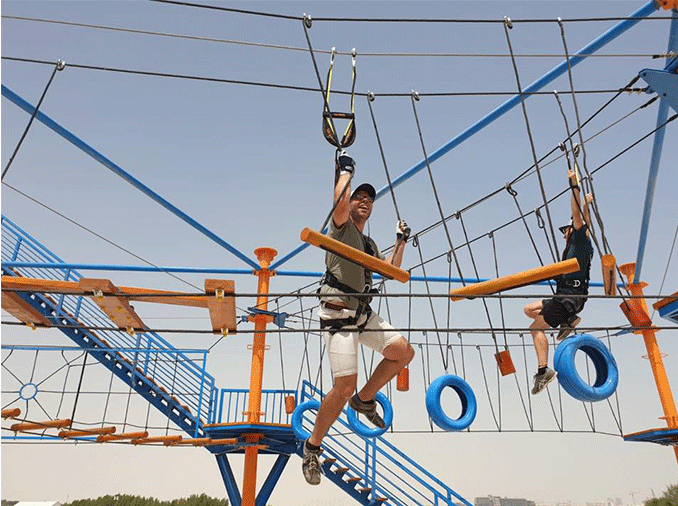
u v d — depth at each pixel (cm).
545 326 641
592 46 729
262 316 1497
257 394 1431
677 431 1242
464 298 487
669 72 652
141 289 933
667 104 689
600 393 647
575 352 657
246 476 1422
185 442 1367
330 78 502
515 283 462
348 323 428
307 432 1174
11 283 532
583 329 521
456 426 718
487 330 503
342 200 417
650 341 1361
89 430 1229
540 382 620
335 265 436
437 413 712
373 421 472
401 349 445
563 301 597
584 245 605
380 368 458
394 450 1465
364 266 412
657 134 781
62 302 1384
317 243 391
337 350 417
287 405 1426
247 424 1378
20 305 577
